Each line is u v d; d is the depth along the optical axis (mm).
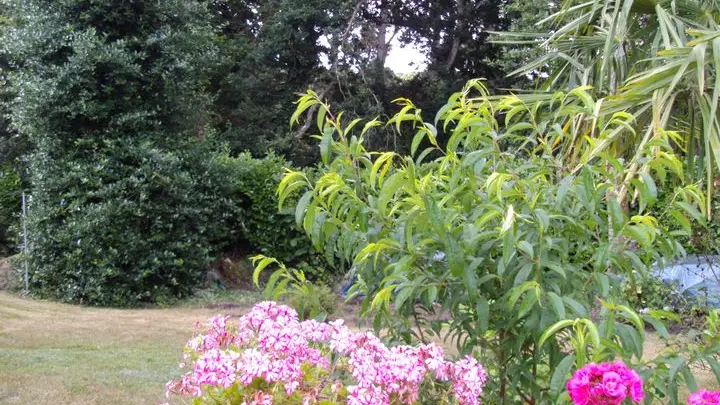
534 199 2006
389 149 15008
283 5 15625
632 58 5270
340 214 2270
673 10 4664
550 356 2078
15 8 9352
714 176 4262
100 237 8250
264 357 1861
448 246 1917
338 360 2002
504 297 2047
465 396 1904
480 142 2363
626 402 1824
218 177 9477
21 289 8758
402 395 1819
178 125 9320
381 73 16047
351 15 15930
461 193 2170
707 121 3803
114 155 8461
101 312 7660
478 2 16734
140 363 4977
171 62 8867
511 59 10789
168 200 8734
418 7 17125
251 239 10367
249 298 9180
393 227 2270
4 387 4125
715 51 3684
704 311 4234
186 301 8875
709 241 4410
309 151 15359
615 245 2145
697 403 1696
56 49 8289
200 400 1939
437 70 16688
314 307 2424
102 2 8414
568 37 5484
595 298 2203
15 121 8836
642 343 1872
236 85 15656
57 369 4633
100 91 8461
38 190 8383
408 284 2043
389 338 2379
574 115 2543
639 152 2184
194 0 9789
